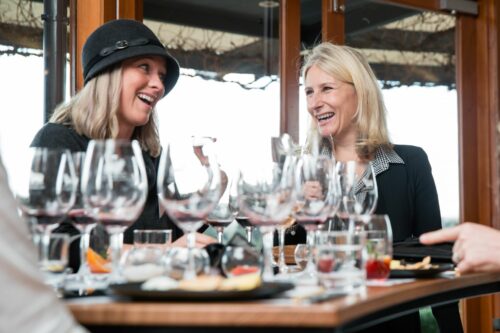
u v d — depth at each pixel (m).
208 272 1.43
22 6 3.02
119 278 1.41
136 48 2.43
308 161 1.56
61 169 1.41
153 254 1.44
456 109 4.56
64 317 1.11
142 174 1.37
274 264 1.94
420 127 4.37
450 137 4.52
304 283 1.41
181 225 1.42
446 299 1.64
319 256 1.38
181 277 1.41
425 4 4.38
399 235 2.68
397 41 4.25
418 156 2.83
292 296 1.25
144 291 1.20
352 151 2.94
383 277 1.49
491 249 1.67
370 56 4.12
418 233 2.75
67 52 3.11
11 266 1.08
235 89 3.77
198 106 3.65
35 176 1.39
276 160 1.74
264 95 3.82
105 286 1.36
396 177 2.75
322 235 1.57
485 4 4.65
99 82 2.42
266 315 1.10
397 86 4.25
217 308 1.12
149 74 2.52
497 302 4.55
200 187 1.43
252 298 1.22
